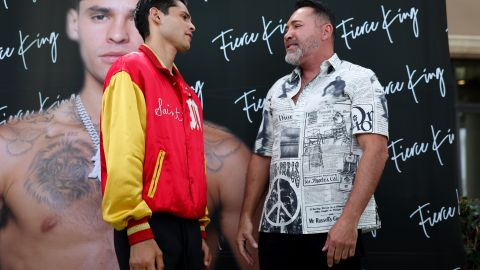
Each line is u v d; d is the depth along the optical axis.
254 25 2.97
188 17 2.27
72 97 2.86
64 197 2.79
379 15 3.00
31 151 2.81
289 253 2.40
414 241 2.88
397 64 2.97
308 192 2.37
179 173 2.04
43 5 2.90
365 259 2.86
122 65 2.04
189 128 2.17
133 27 2.89
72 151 2.82
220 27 2.96
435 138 2.94
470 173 4.74
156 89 2.06
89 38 2.88
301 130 2.43
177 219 2.06
